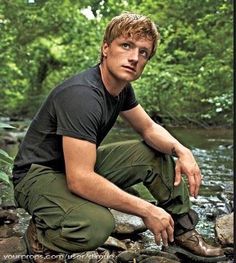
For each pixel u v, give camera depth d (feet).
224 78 29.86
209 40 31.30
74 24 32.58
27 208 6.22
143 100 30.14
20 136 21.88
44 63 37.22
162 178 6.83
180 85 30.53
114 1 30.94
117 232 7.56
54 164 6.15
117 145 6.89
